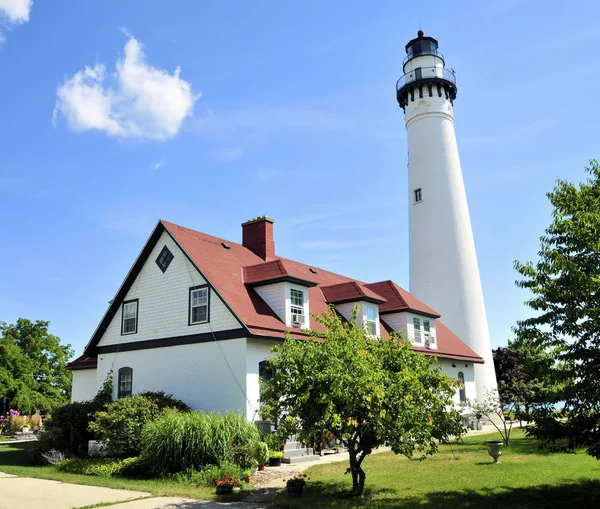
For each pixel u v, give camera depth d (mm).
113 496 12305
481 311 33344
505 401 20391
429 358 12234
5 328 44469
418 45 36656
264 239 25266
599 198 10469
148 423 16297
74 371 27219
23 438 31266
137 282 22641
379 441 11055
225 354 18938
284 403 11609
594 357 9633
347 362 11156
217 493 12445
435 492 11430
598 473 12953
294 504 11070
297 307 21203
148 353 21453
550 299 10211
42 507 11055
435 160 34688
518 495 10852
